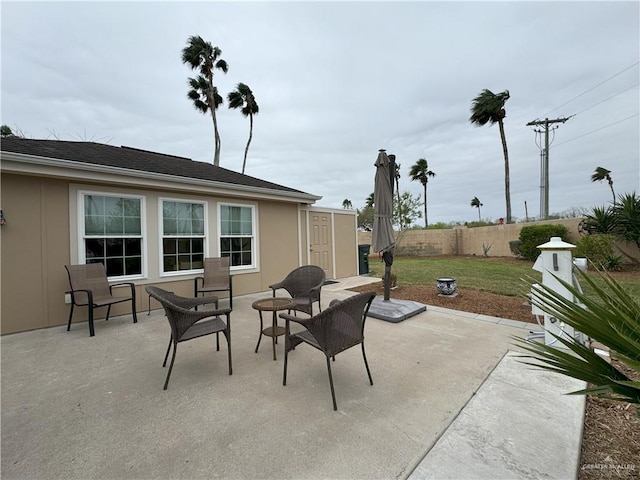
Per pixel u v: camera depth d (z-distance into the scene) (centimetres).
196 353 328
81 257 459
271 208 729
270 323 446
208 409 216
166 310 254
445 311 492
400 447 172
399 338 367
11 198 408
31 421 204
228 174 779
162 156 795
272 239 728
